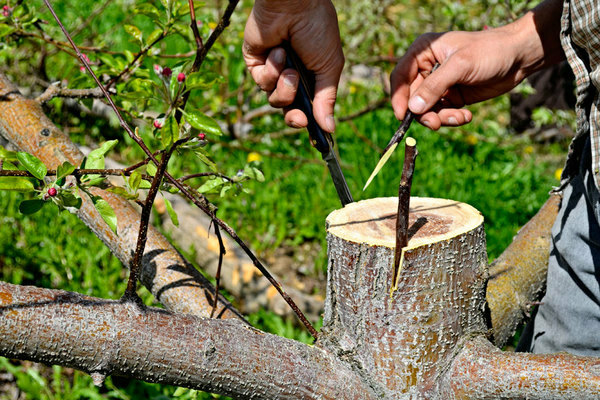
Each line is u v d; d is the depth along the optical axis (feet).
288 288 4.44
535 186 5.75
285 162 5.89
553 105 6.56
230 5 2.72
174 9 3.42
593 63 2.87
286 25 3.00
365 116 6.45
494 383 2.75
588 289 3.18
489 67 3.20
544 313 3.36
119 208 3.20
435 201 2.98
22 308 2.60
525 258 3.36
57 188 2.75
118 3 7.13
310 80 3.10
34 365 4.17
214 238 4.53
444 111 3.25
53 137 3.36
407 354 2.80
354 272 2.80
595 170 2.90
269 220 5.30
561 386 2.69
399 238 2.71
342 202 3.12
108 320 2.65
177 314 2.74
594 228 3.12
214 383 2.72
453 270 2.77
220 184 3.03
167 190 2.97
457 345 2.83
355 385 2.82
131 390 3.98
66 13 7.27
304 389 2.77
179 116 2.86
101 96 3.52
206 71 3.04
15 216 4.81
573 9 2.85
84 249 4.58
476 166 5.89
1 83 3.51
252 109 6.49
